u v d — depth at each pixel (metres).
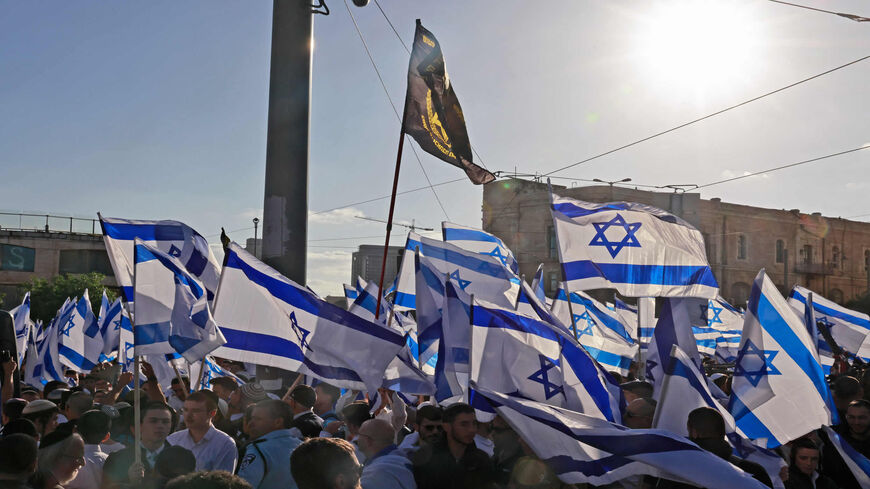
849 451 5.79
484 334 6.39
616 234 8.70
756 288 6.80
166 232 8.12
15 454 4.28
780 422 6.45
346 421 6.02
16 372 7.39
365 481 4.73
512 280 9.02
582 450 4.98
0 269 56.81
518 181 57.53
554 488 5.36
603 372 6.75
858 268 62.28
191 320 6.02
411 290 9.54
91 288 50.19
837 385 7.07
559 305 11.38
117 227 7.83
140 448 5.49
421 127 8.37
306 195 8.81
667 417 5.71
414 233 9.68
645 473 4.79
